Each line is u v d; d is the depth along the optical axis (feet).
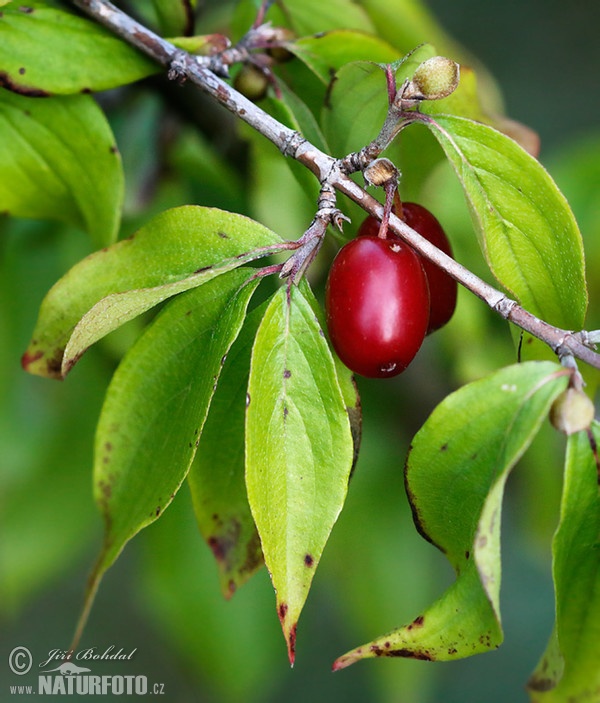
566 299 1.05
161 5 1.14
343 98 1.11
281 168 1.19
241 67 1.14
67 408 1.24
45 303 1.06
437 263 1.04
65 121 1.11
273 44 1.13
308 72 1.16
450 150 1.05
